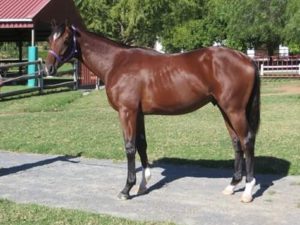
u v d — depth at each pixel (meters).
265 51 31.25
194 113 10.88
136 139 4.94
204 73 4.56
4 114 11.13
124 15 25.25
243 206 4.54
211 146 7.07
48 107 12.18
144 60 4.78
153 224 3.99
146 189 5.02
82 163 6.33
